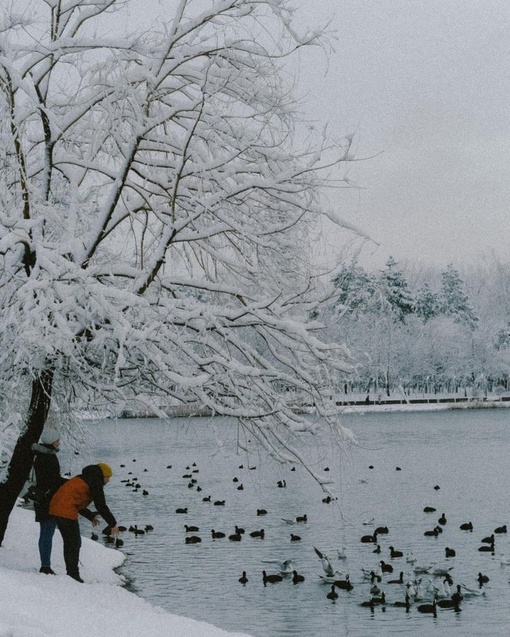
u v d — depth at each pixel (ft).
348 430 41.32
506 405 313.73
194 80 41.78
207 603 45.24
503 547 61.00
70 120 41.73
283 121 42.06
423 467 123.24
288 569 52.39
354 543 63.87
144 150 43.52
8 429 39.37
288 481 108.06
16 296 36.04
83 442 52.70
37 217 40.63
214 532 66.85
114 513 83.46
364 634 39.19
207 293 46.60
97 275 39.93
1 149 40.34
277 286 43.98
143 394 43.65
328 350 40.22
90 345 39.63
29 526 53.06
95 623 24.14
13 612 22.09
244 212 43.80
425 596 46.19
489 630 39.70
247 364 45.91
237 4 39.06
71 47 40.60
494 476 110.01
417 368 346.54
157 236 44.65
